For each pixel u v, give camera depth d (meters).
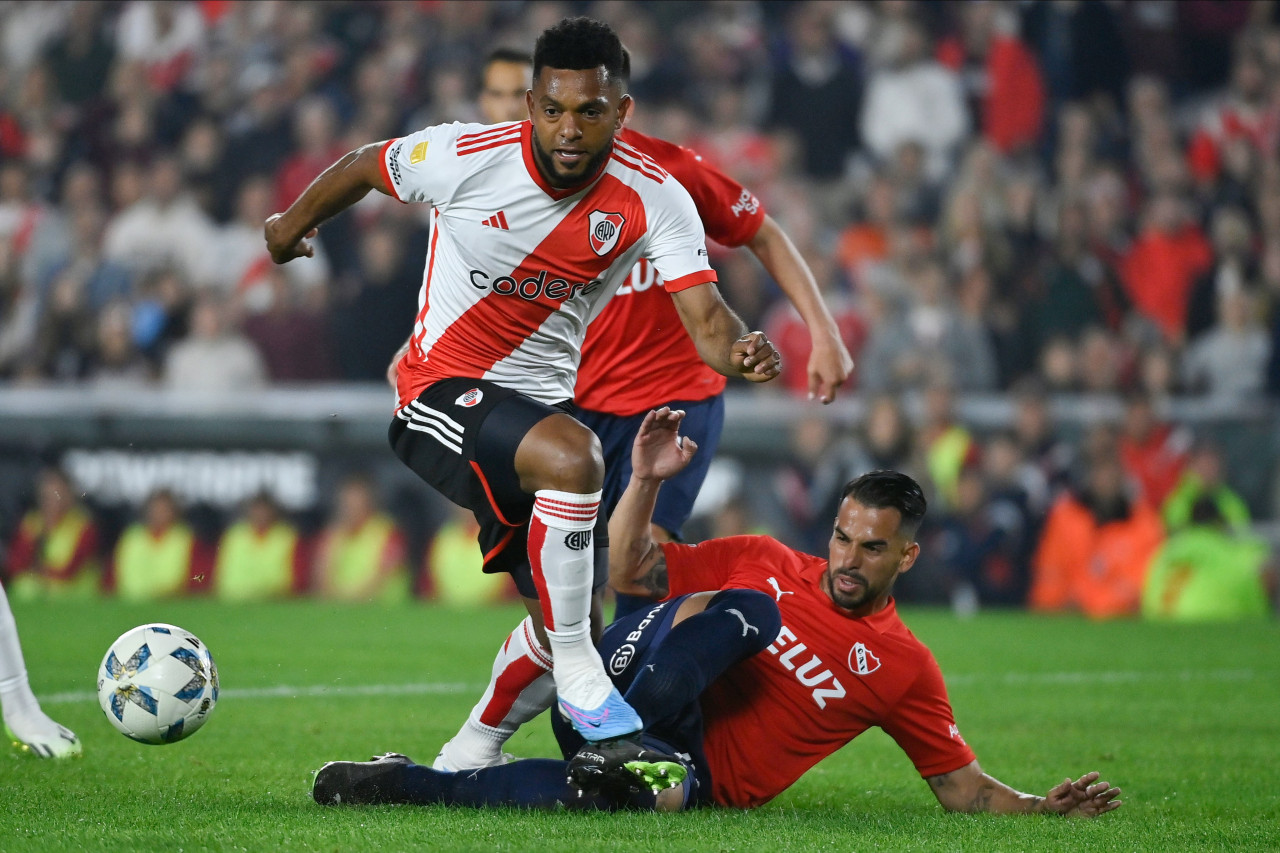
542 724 20.69
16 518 43.75
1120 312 48.97
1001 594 40.97
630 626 13.91
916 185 52.53
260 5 59.12
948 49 56.00
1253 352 48.22
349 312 47.97
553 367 13.55
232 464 43.56
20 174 56.97
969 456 41.66
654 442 13.63
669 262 12.98
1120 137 54.69
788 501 41.88
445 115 54.72
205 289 50.16
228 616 35.00
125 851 10.40
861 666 13.70
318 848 10.48
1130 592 40.53
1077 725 21.12
